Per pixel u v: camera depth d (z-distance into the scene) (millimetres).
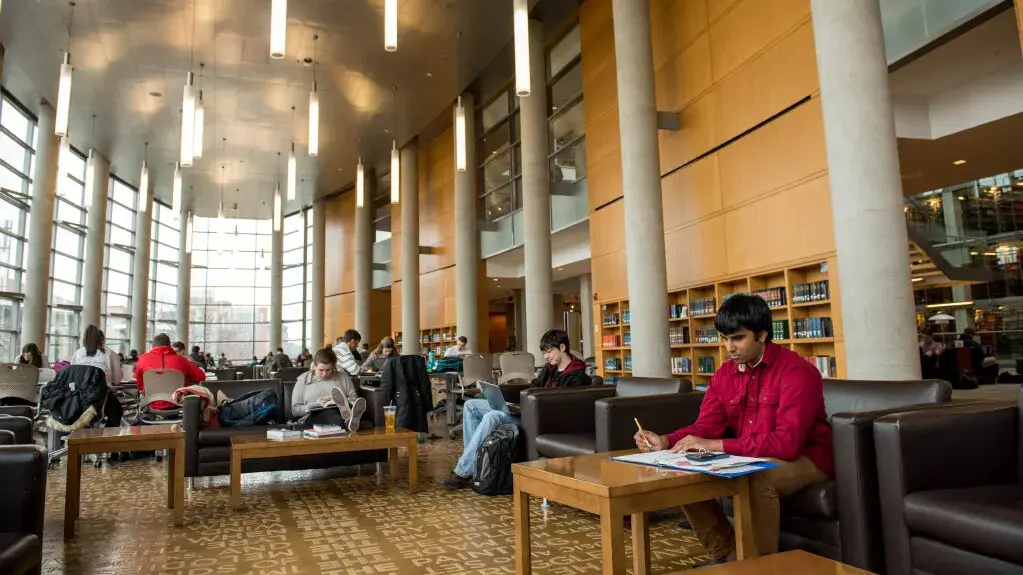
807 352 5750
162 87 10492
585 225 10461
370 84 10523
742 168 6430
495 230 13203
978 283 13188
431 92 10930
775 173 5973
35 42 8844
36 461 1872
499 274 14391
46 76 9984
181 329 20172
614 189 8711
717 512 2211
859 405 2430
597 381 4758
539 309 9594
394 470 4348
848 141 4129
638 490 1631
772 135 6027
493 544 2793
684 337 7320
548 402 3756
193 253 22219
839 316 5207
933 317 13336
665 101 7707
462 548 2742
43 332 11648
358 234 18031
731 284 6738
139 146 13750
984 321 13227
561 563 2496
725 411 2328
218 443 4125
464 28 8789
